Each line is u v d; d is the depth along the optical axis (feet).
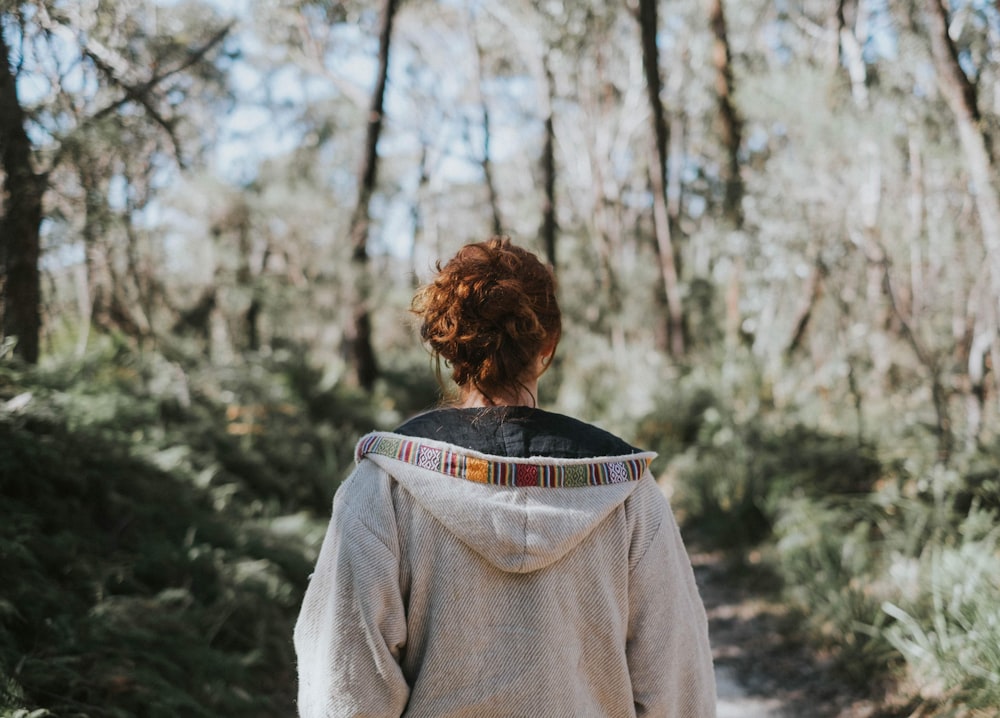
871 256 19.71
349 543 3.69
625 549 3.84
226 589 13.55
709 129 51.37
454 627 3.60
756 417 25.84
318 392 30.89
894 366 24.30
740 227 27.89
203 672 11.20
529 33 57.88
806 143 19.31
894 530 15.76
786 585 16.26
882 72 20.98
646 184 72.13
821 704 11.83
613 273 52.44
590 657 3.77
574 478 3.75
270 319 40.29
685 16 52.80
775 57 38.81
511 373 4.05
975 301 18.37
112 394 17.24
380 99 39.37
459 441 3.80
